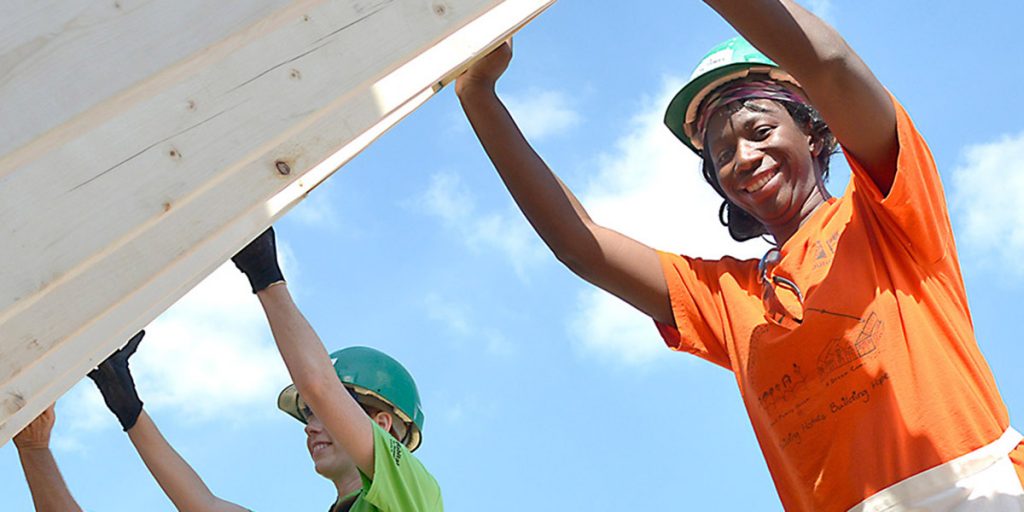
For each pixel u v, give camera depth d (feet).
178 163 6.91
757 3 9.09
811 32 9.10
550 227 11.20
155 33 5.74
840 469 9.27
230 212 8.19
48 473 14.52
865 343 9.39
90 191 6.65
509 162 11.35
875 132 9.32
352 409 13.05
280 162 8.34
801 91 10.73
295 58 7.25
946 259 9.61
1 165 5.59
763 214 10.69
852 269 9.66
